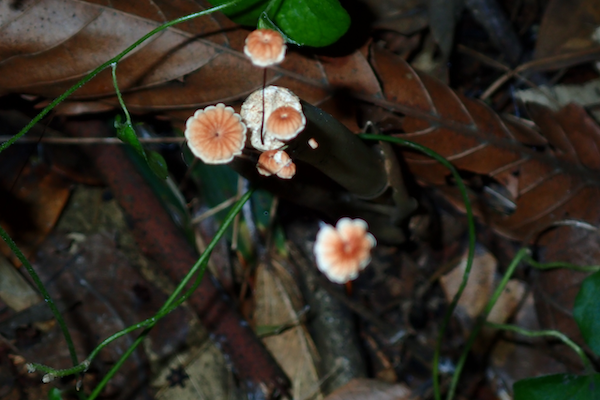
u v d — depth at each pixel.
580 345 0.43
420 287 0.46
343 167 0.37
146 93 0.39
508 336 0.44
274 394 0.43
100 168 0.44
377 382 0.42
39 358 0.42
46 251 0.44
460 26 0.51
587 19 0.45
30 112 0.43
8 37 0.38
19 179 0.44
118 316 0.44
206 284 0.43
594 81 0.47
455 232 0.46
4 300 0.43
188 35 0.38
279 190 0.40
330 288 0.45
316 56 0.39
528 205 0.43
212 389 0.43
